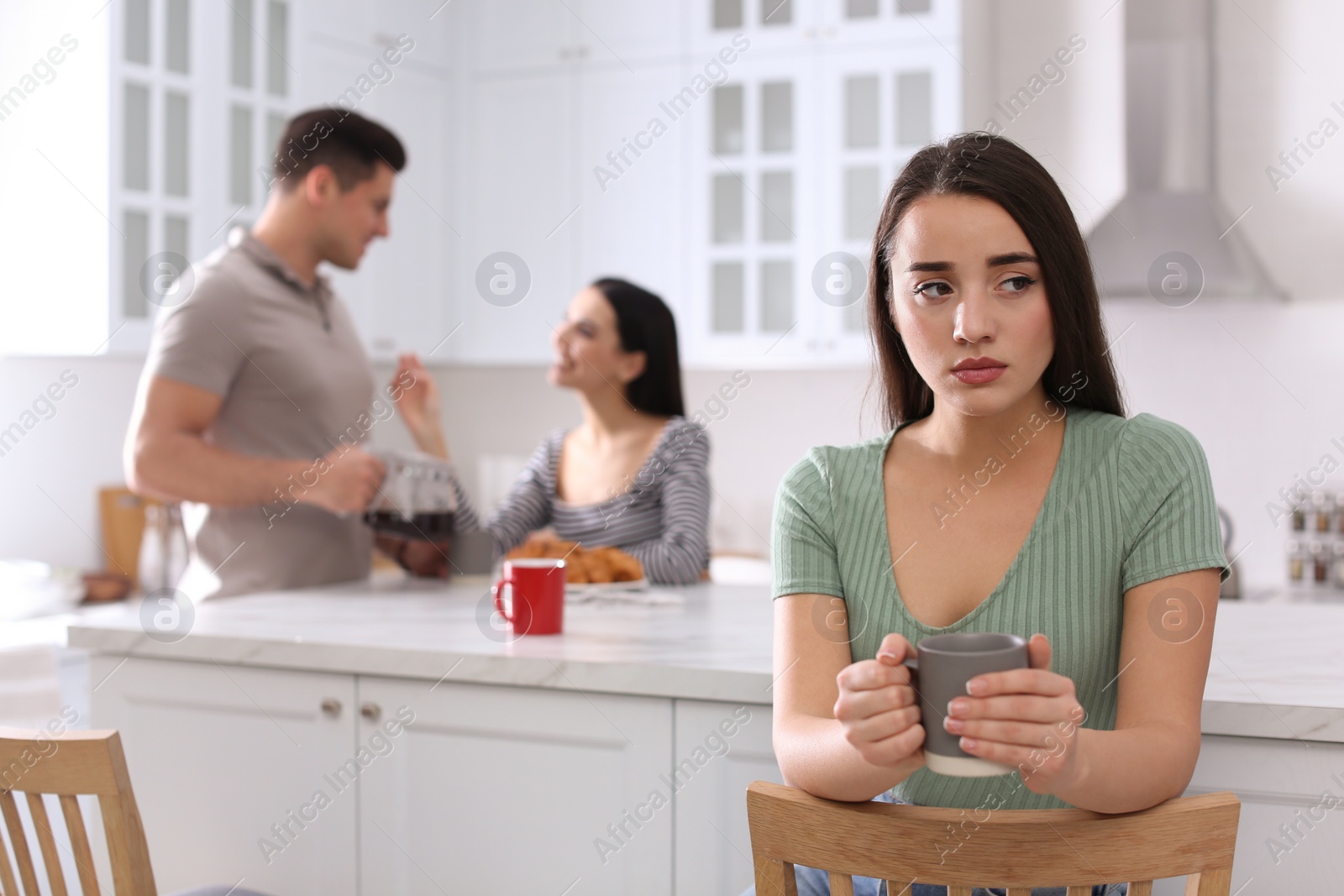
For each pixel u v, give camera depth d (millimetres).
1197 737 840
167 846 1412
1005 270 871
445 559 1876
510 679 1234
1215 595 903
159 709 1423
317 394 1901
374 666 1296
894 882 746
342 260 1950
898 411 1063
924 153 932
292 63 2797
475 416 3721
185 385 1749
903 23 2893
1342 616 1466
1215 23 2842
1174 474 927
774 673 991
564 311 3201
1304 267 2852
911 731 727
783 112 3020
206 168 2594
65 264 2473
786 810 772
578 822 1226
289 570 1862
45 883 1688
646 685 1181
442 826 1285
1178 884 1034
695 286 3078
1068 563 940
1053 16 2887
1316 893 1007
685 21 3076
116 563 2846
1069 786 743
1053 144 2902
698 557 1904
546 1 3203
